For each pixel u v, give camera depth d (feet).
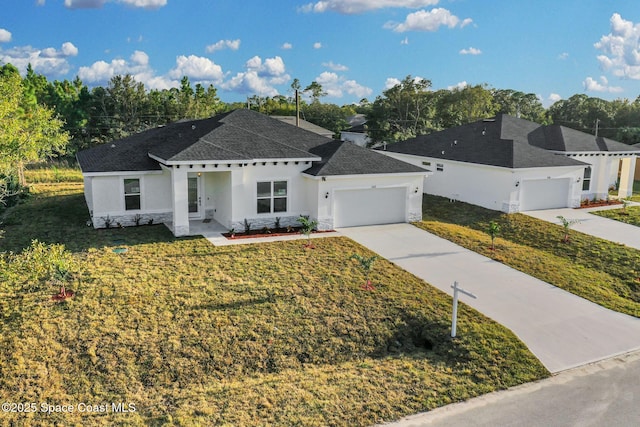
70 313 41.57
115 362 36.06
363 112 325.83
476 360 38.06
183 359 36.88
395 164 77.61
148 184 71.41
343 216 74.13
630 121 220.84
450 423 30.27
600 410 31.81
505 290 51.62
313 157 72.59
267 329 41.11
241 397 32.78
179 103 206.49
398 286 50.37
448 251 63.77
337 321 43.01
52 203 88.84
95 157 75.20
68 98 195.83
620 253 64.75
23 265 42.55
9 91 70.79
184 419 30.12
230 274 51.19
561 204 91.76
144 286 47.16
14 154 58.95
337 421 30.27
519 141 100.73
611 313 47.60
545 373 36.50
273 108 286.87
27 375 34.22
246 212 69.05
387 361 38.45
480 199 92.53
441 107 258.37
